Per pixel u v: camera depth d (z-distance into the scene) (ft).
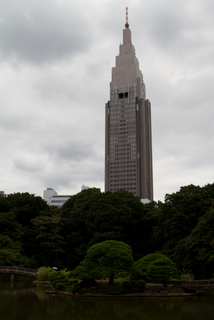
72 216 287.89
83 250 255.09
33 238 252.21
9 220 241.55
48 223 253.65
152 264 161.68
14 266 219.00
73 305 124.16
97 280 175.73
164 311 114.93
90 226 260.42
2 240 218.79
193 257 191.93
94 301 134.72
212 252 175.11
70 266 262.47
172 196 247.91
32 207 280.92
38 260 245.65
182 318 103.35
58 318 100.63
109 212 254.88
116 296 147.43
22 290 166.09
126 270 152.76
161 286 167.43
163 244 244.83
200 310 116.98
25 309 113.50
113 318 102.89
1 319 96.99
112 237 241.55
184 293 157.48
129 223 263.90
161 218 248.11
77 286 150.82
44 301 131.23
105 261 152.66
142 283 157.38
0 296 143.23
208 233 180.14
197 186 254.47
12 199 294.87
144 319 101.76
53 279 160.04
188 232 217.97
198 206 223.92
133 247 254.88
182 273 209.05
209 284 157.69
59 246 262.47
